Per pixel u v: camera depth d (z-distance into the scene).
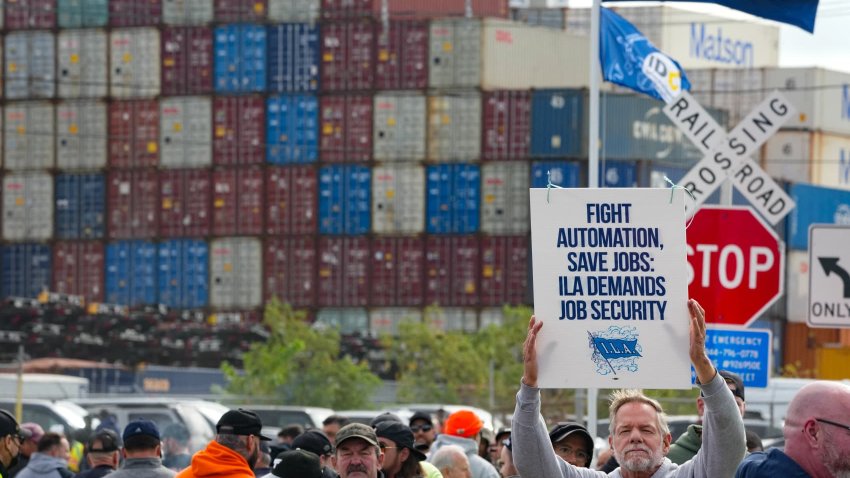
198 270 134.00
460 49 131.25
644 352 13.62
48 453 22.86
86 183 136.75
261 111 133.62
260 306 132.62
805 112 141.88
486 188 129.88
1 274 137.25
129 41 136.50
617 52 30.47
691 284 22.48
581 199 13.74
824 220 127.88
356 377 113.94
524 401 13.69
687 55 165.50
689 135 24.00
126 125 136.25
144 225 135.00
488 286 129.75
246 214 133.38
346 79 132.25
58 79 137.75
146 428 17.66
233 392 114.19
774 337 124.44
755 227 22.39
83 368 125.31
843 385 10.61
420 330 124.31
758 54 169.62
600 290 13.70
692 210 15.84
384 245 131.25
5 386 66.94
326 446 19.95
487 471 22.66
